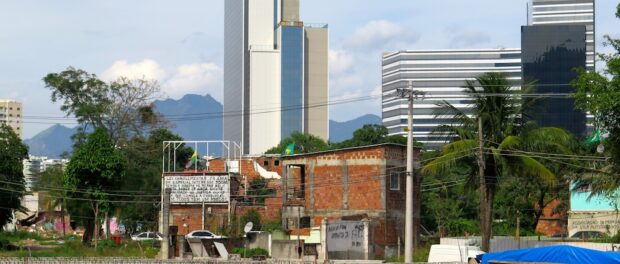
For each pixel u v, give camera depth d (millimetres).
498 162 47906
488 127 48812
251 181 91875
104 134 73938
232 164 95250
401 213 62000
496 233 75188
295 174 68625
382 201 60219
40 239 91875
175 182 76562
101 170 72312
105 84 95000
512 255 29000
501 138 48594
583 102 39469
